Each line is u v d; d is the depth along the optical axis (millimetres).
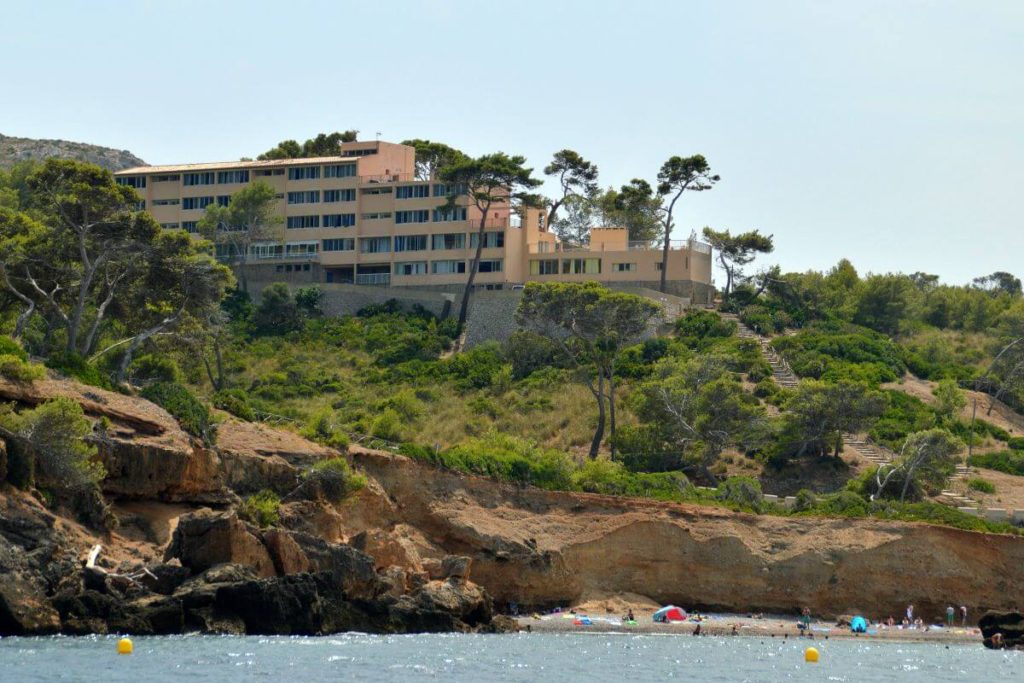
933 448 179125
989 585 153125
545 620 138375
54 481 114812
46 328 171125
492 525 144375
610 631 136500
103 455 121125
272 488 132750
